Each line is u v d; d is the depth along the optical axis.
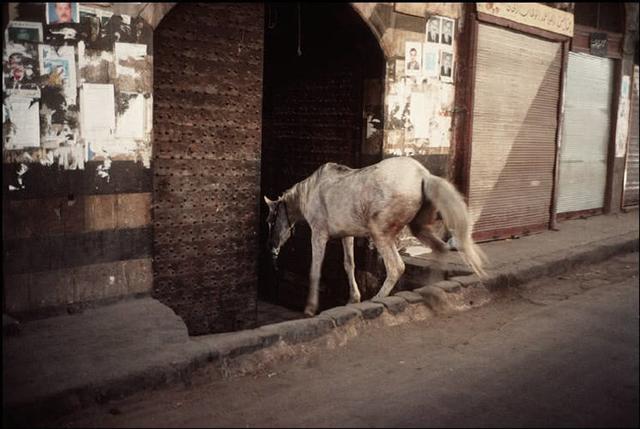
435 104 8.16
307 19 7.80
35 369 3.99
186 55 6.09
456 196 5.71
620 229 10.80
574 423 3.96
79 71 4.96
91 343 4.45
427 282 7.21
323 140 8.18
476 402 4.23
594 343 5.53
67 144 4.95
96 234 5.15
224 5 6.30
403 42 7.57
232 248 6.65
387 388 4.42
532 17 9.47
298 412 4.00
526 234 10.07
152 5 5.32
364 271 7.66
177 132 6.11
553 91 10.35
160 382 4.16
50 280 4.94
